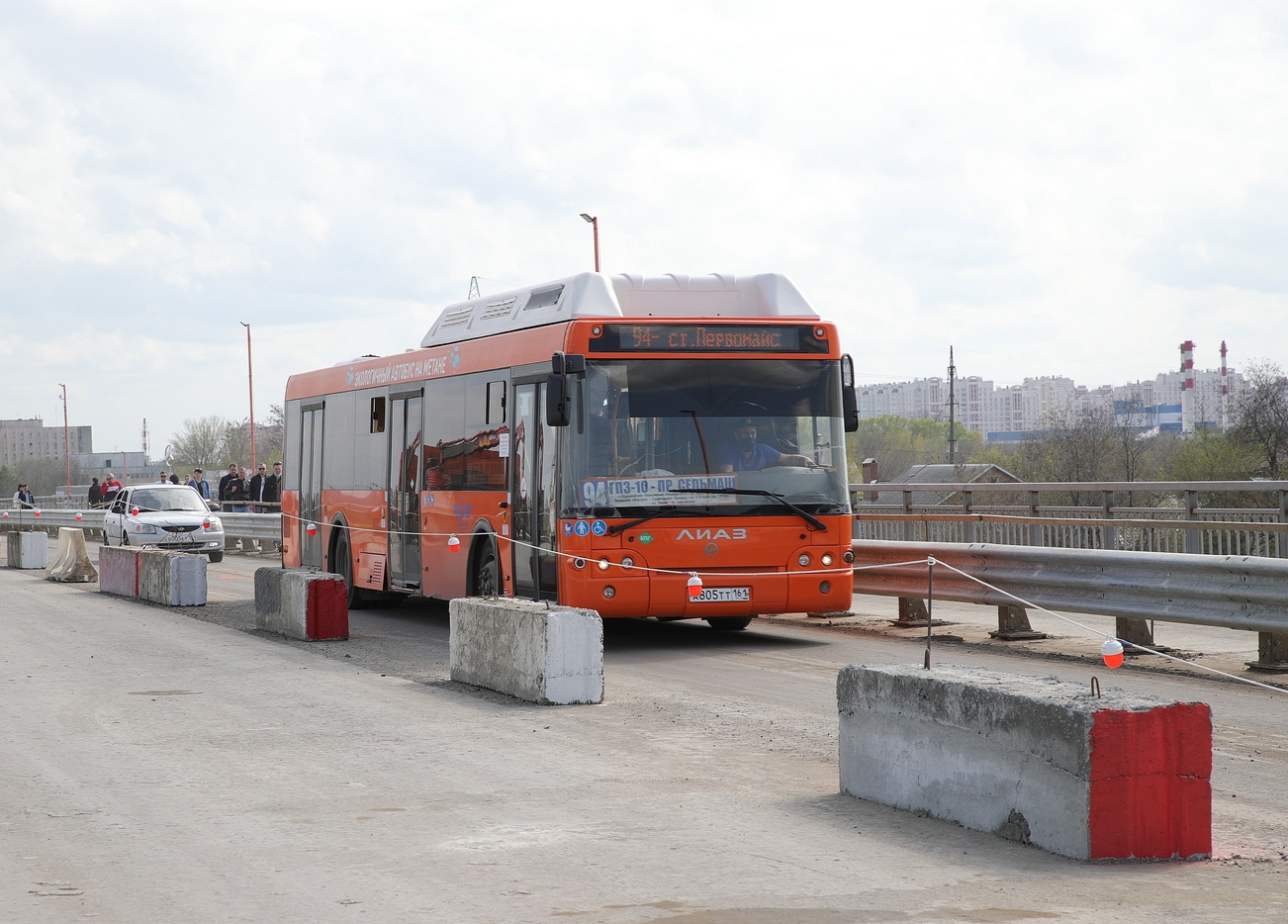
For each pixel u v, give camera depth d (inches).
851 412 565.3
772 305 572.1
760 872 228.4
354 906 212.5
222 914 209.8
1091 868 227.5
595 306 551.5
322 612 609.0
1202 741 234.1
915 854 238.1
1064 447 2534.5
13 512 2097.7
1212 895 212.1
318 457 828.0
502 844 250.1
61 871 236.7
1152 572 484.4
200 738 366.9
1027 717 241.6
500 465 594.2
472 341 627.5
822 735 362.3
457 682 470.0
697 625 657.0
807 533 550.6
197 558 807.1
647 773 314.3
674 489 538.9
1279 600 436.1
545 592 552.4
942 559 581.0
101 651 573.3
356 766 326.6
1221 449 2036.2
